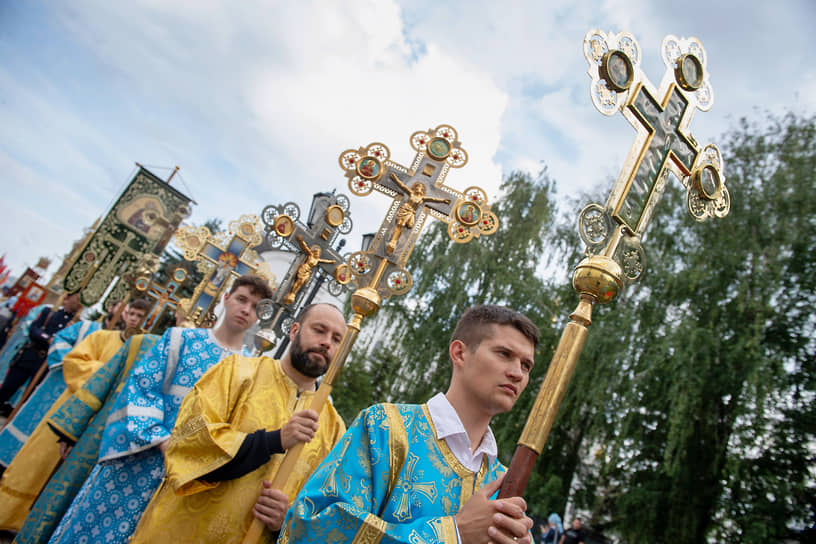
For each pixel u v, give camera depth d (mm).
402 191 3467
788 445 11086
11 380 9211
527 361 1831
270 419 2951
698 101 2168
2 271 18609
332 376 2805
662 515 12031
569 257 17203
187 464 2666
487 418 1843
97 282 13656
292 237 4473
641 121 1989
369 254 3387
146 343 4496
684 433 11148
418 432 1792
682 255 13562
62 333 6398
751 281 12227
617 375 12758
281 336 4500
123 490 3482
